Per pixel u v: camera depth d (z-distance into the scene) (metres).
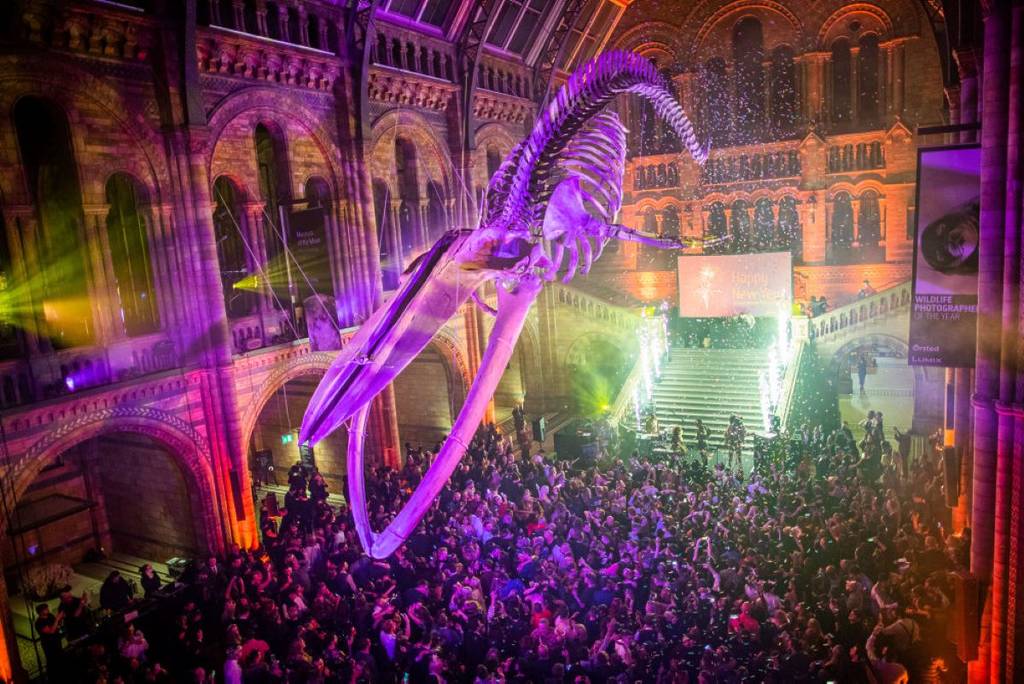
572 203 8.16
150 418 18.27
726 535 16.39
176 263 19.06
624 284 38.72
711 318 35.25
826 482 19.38
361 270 24.45
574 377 36.22
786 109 35.22
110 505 22.25
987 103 11.30
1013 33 10.62
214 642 15.31
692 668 12.35
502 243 7.88
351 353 7.61
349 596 15.80
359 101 23.78
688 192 36.84
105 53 17.31
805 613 13.91
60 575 19.50
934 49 31.61
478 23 28.64
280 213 22.84
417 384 31.80
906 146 32.41
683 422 30.16
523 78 32.91
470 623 13.73
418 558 16.34
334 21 23.17
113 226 20.58
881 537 15.78
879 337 30.88
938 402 29.02
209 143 19.81
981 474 11.98
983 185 11.52
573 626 13.05
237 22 20.25
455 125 28.78
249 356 20.77
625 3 35.34
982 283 11.66
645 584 14.85
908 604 13.28
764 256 33.66
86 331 19.12
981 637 12.04
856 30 33.06
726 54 35.28
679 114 8.57
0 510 15.05
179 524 20.72
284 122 22.12
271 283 23.67
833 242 35.44
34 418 15.82
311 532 18.69
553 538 17.03
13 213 15.98
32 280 16.36
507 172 8.91
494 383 7.60
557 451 27.08
